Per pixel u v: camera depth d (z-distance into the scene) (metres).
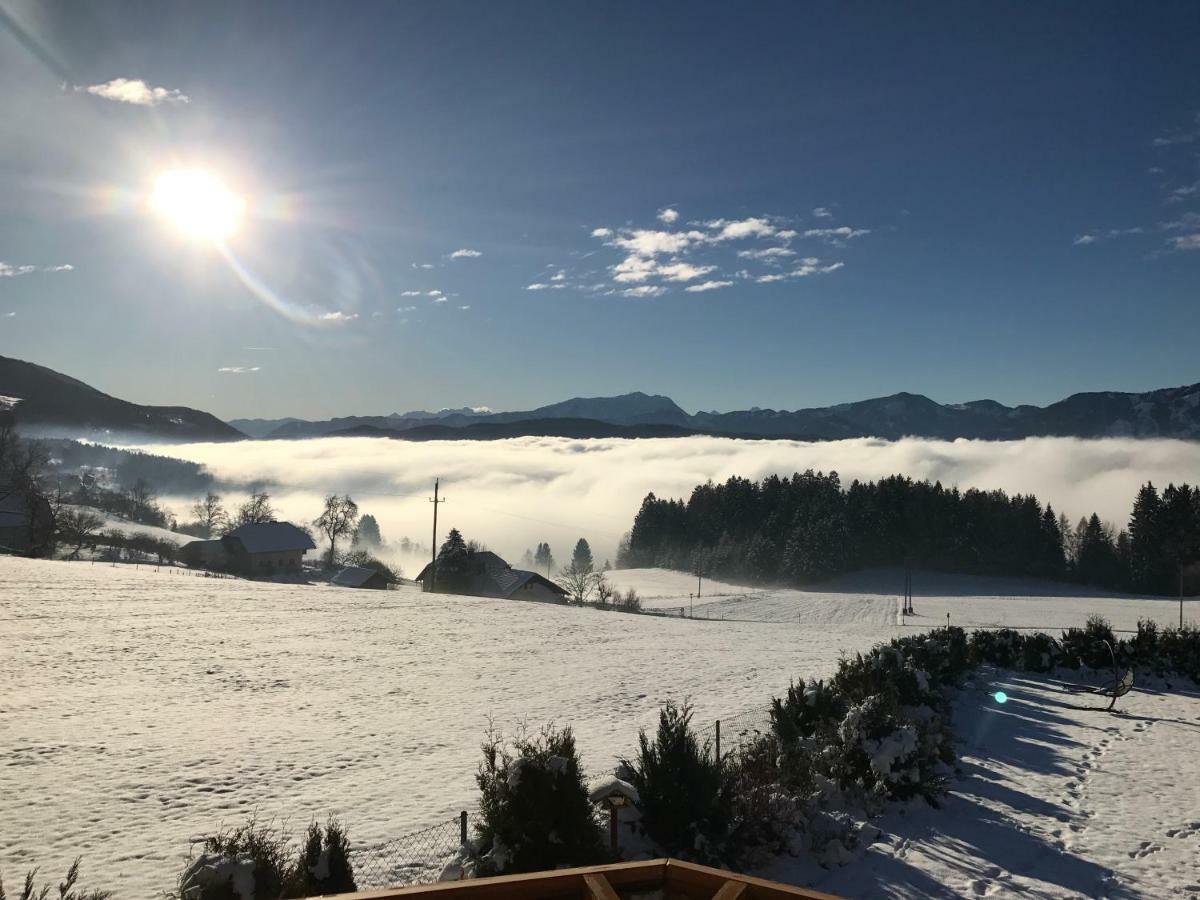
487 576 92.12
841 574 133.12
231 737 20.80
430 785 16.97
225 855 8.04
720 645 46.69
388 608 53.78
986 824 14.35
